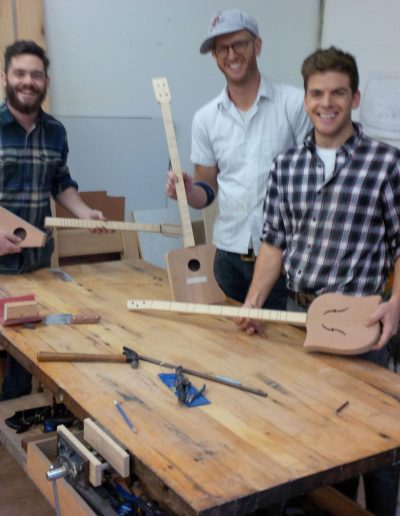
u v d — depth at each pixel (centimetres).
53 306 211
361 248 180
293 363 166
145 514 146
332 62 170
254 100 241
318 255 186
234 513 104
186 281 215
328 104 172
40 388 270
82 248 325
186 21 350
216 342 180
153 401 141
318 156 184
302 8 388
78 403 139
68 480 144
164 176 363
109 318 200
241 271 258
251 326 188
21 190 254
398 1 340
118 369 159
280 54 387
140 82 344
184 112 363
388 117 353
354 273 180
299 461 117
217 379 152
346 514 168
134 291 231
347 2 373
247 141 244
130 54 338
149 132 351
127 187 352
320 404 142
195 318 201
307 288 189
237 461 116
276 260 201
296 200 188
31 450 167
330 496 174
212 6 356
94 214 265
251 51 229
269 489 108
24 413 215
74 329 189
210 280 218
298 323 182
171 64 352
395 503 182
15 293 225
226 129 246
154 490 113
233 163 248
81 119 329
